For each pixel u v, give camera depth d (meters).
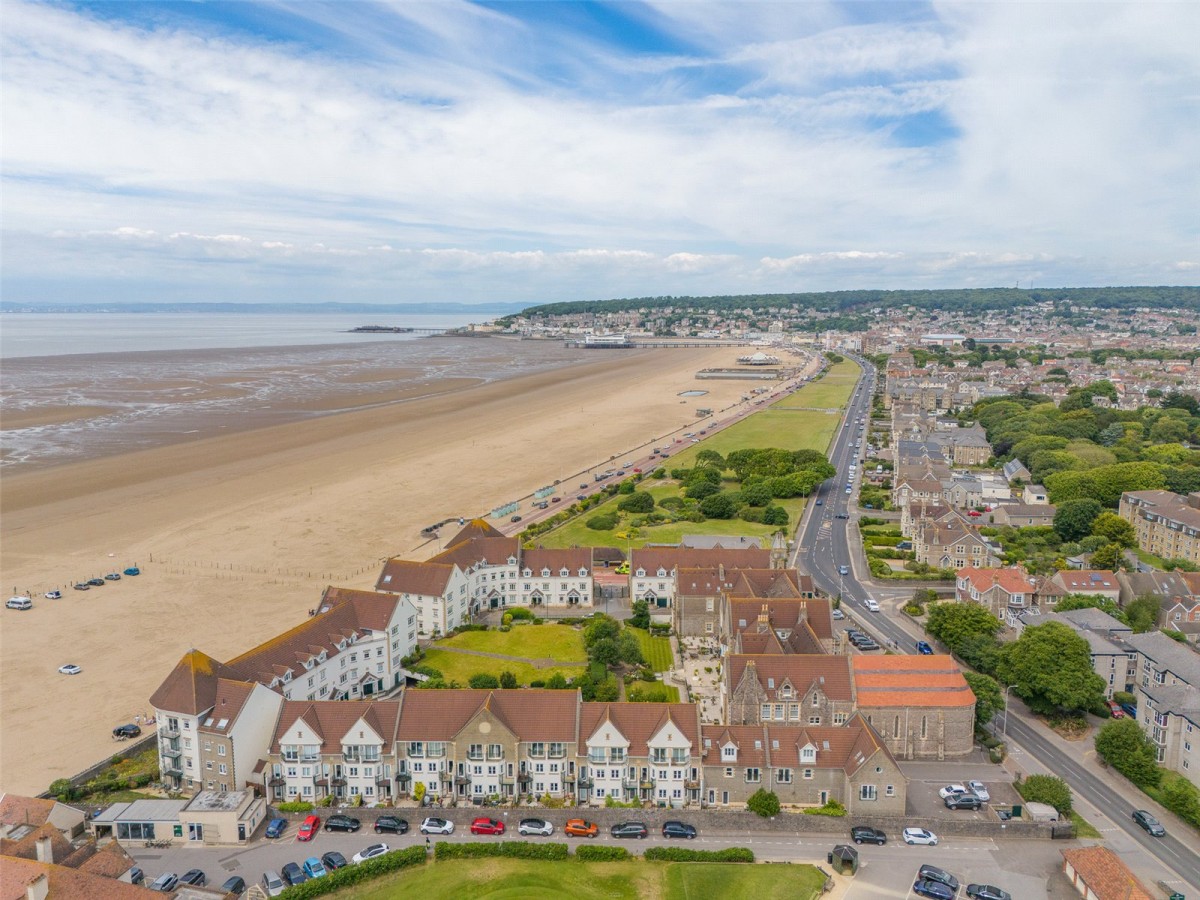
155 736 127.12
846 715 125.00
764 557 182.50
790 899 91.50
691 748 111.50
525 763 113.25
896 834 104.50
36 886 78.12
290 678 126.94
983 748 125.94
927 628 162.62
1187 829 105.81
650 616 178.12
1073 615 155.38
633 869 96.88
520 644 163.12
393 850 99.69
